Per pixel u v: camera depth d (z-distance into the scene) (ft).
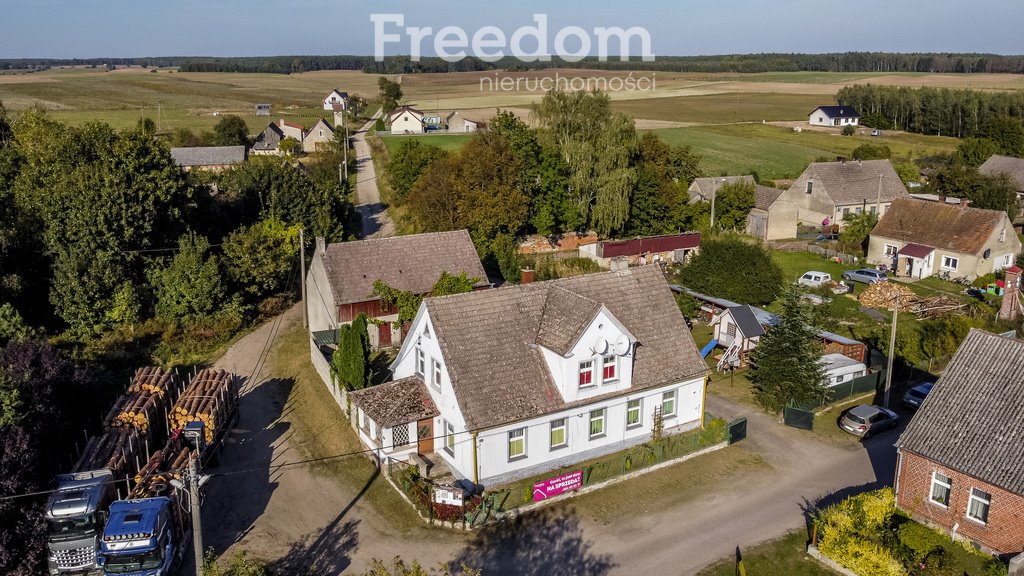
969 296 212.64
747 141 492.95
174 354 168.76
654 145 302.66
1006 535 91.20
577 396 115.96
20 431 95.09
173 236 200.64
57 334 177.06
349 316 165.99
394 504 109.40
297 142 454.40
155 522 89.25
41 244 183.42
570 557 97.19
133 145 194.90
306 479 116.37
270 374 158.20
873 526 98.73
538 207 249.75
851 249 261.03
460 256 179.63
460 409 108.68
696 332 180.55
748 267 193.57
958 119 554.05
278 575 92.94
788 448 126.72
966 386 100.37
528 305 122.52
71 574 92.38
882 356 156.76
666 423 128.06
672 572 94.17
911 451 99.50
